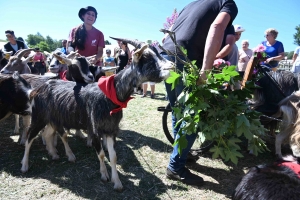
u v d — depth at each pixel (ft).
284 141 11.65
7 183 9.59
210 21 8.86
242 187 5.82
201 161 11.71
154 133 15.11
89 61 13.92
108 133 9.34
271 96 12.11
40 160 11.48
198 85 7.16
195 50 9.19
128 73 8.76
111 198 8.84
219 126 7.24
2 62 18.37
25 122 13.03
